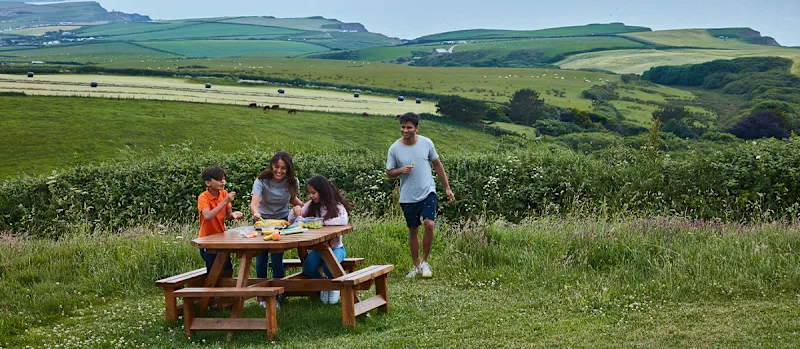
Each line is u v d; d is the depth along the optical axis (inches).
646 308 262.8
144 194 608.4
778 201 486.3
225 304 284.4
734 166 512.4
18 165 2327.8
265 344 234.1
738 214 490.6
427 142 335.6
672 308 262.7
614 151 591.8
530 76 7795.3
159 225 501.0
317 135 3171.8
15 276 352.2
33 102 3356.3
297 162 623.2
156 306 298.2
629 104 5447.8
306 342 233.6
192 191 613.3
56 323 281.9
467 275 331.3
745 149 525.3
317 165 620.4
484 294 297.1
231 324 243.6
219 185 285.0
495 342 223.3
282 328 251.4
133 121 3105.3
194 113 3447.3
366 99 4675.2
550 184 555.2
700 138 3646.7
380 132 3373.5
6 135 2652.6
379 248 379.9
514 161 579.2
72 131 2807.6
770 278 293.1
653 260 326.6
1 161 2359.7
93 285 334.3
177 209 605.3
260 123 3331.7
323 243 268.2
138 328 261.1
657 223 391.2
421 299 289.4
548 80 7263.8
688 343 212.8
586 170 555.8
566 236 370.3
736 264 311.0
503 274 328.2
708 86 6948.8
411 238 338.6
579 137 2994.6
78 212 600.1
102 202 609.9
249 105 3801.7
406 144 331.6
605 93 5989.2
